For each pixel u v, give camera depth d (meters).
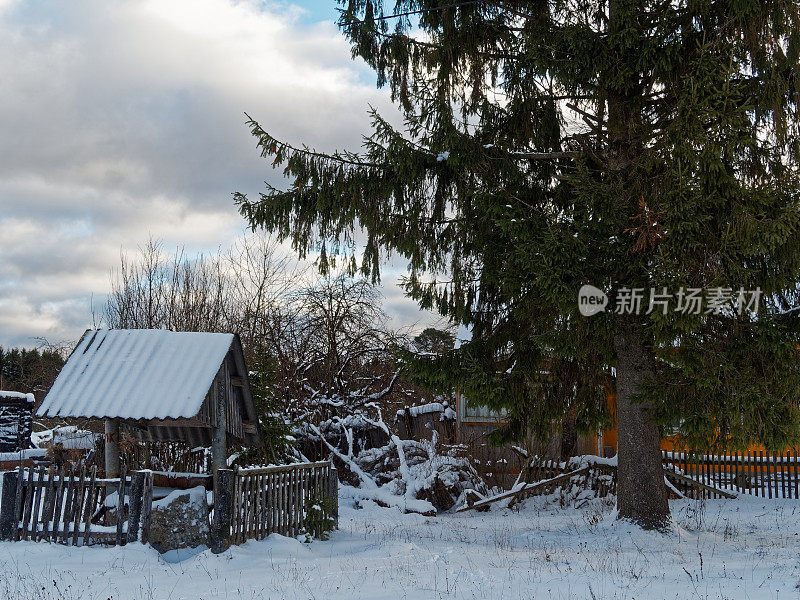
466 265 13.58
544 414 13.54
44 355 38.69
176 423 10.24
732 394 10.40
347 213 12.65
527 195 13.18
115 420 10.59
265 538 10.52
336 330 25.19
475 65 13.34
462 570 8.82
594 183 10.98
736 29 10.49
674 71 11.05
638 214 10.55
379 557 9.95
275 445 15.23
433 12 12.84
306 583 8.12
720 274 10.12
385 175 12.67
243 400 11.82
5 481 10.01
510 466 19.48
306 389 23.27
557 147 13.73
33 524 9.80
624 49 11.12
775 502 17.42
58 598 7.30
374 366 26.00
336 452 20.11
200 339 11.08
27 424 23.52
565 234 10.64
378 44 13.12
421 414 21.58
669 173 10.42
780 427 10.30
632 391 12.27
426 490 17.47
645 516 11.99
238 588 7.83
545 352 12.64
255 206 13.06
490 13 13.03
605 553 10.48
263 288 28.48
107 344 11.19
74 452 17.30
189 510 9.83
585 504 17.17
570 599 7.38
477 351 13.09
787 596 7.20
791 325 10.82
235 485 10.09
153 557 9.16
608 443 22.64
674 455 19.33
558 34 11.52
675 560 9.80
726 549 10.81
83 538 9.55
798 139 11.20
